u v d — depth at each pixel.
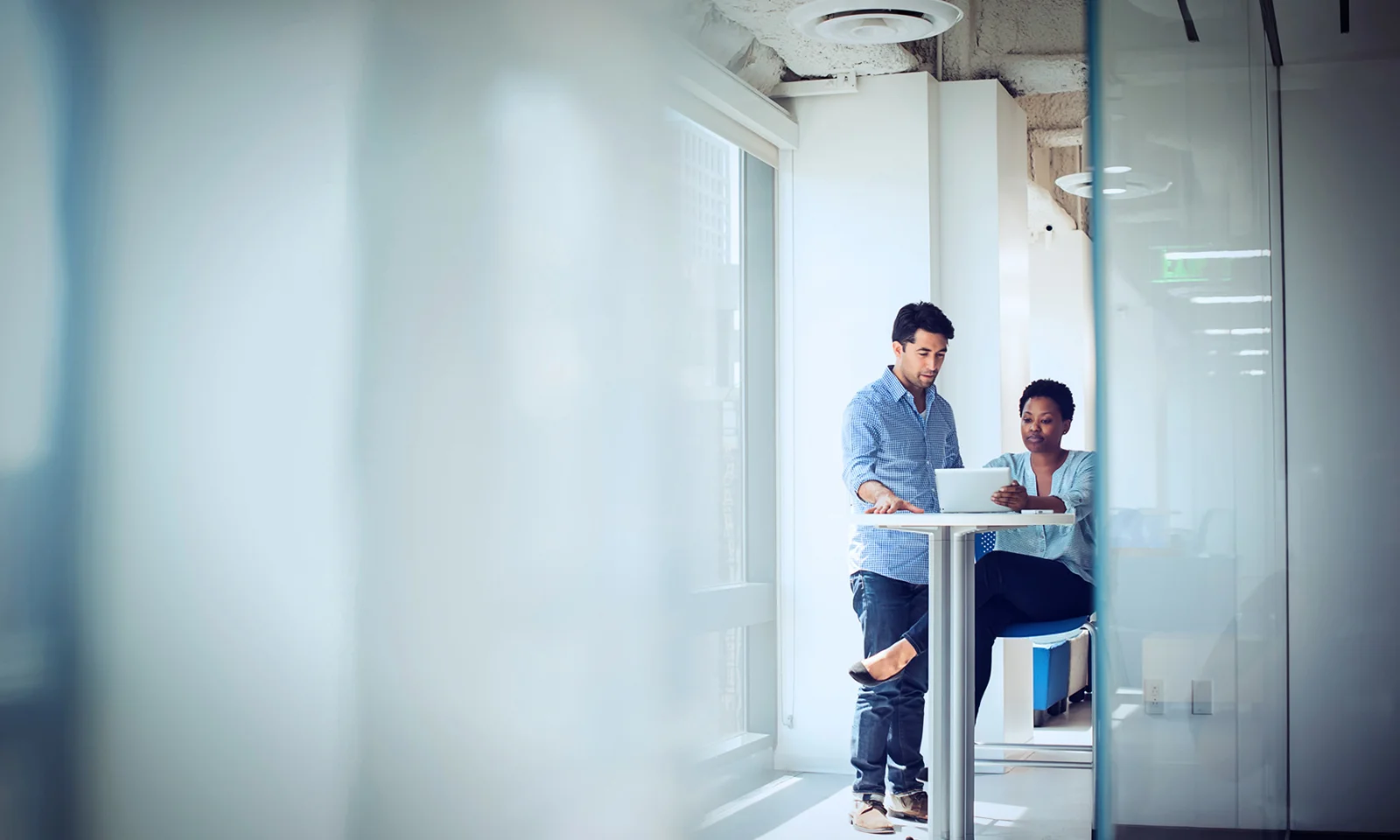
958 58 4.41
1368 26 3.75
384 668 2.18
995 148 4.48
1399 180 3.72
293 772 2.11
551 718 2.41
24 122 1.98
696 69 3.74
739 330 4.41
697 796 3.07
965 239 4.49
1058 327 6.98
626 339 2.65
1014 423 4.70
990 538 3.72
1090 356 6.94
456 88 2.29
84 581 2.01
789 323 4.48
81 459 2.01
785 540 4.41
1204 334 2.79
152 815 2.03
